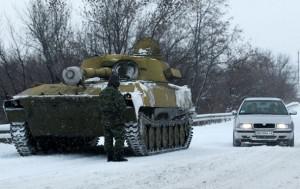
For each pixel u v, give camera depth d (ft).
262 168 35.86
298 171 34.58
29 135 47.39
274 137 56.18
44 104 44.73
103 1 94.99
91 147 56.03
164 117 51.13
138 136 44.60
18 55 90.33
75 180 30.68
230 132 82.89
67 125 45.50
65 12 92.27
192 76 112.78
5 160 42.70
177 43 109.09
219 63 120.67
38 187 28.50
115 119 41.50
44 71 92.07
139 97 44.60
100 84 46.83
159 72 52.44
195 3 104.83
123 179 30.91
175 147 53.93
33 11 90.89
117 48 95.09
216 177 31.86
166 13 100.42
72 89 46.03
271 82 238.07
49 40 90.12
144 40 59.57
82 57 92.48
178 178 31.35
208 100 140.36
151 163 39.32
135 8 96.17
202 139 69.72
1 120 88.84
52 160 42.70
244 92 154.10
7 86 90.38
